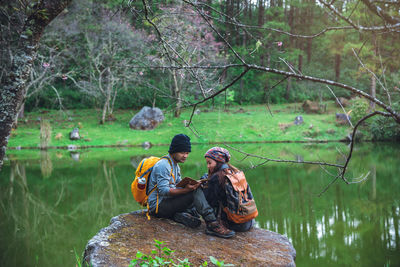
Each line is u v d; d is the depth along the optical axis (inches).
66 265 191.6
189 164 521.7
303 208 296.4
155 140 832.3
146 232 126.0
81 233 247.9
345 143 804.6
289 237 228.1
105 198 348.2
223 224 134.9
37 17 111.0
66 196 356.2
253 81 1311.5
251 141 816.3
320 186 384.2
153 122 914.1
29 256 204.2
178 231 130.2
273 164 522.6
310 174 453.7
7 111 110.2
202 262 107.6
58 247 220.8
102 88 1048.8
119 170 495.2
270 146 738.8
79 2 862.5
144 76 895.7
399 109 500.7
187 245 119.1
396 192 347.9
